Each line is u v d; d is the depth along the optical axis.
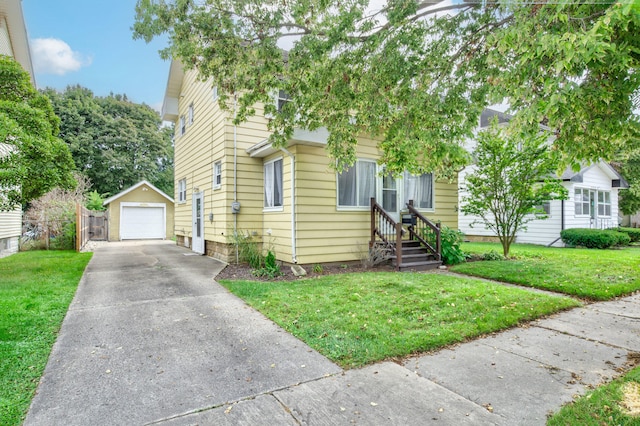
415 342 3.58
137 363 3.21
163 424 2.30
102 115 28.39
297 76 5.10
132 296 5.64
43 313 4.57
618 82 3.12
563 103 2.91
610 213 16.75
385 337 3.71
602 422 2.25
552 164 8.29
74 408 2.48
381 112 4.77
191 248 13.18
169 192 32.19
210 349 3.53
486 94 4.33
